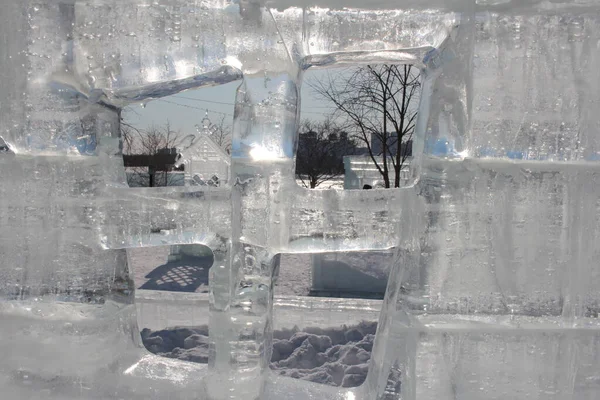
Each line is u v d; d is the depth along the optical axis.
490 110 1.26
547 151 1.26
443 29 1.26
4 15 1.31
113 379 1.42
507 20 1.24
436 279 1.30
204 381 1.38
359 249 1.34
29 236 1.37
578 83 1.25
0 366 1.39
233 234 1.32
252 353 1.33
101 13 1.30
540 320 1.29
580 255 1.28
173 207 1.36
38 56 1.32
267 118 1.29
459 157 1.27
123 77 1.31
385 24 1.26
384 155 8.20
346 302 2.75
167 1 1.28
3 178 1.35
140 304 2.72
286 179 1.31
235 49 1.28
